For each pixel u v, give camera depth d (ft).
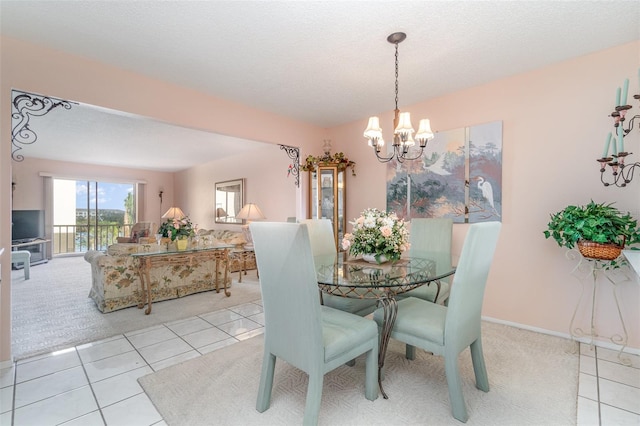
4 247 6.83
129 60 8.05
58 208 23.58
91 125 13.55
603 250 6.77
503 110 9.23
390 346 8.00
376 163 12.50
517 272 9.08
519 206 9.00
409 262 7.39
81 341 8.24
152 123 13.34
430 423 5.00
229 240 16.79
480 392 5.83
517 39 7.10
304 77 9.08
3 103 6.84
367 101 11.01
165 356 7.39
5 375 6.52
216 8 5.97
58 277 16.39
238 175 20.51
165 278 12.06
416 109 11.22
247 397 5.74
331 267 6.85
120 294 10.86
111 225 26.11
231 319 10.00
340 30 6.70
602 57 7.68
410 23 6.45
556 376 6.38
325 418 5.13
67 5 5.85
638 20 6.37
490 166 9.49
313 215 13.24
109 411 5.32
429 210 10.82
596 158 7.80
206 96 10.30
